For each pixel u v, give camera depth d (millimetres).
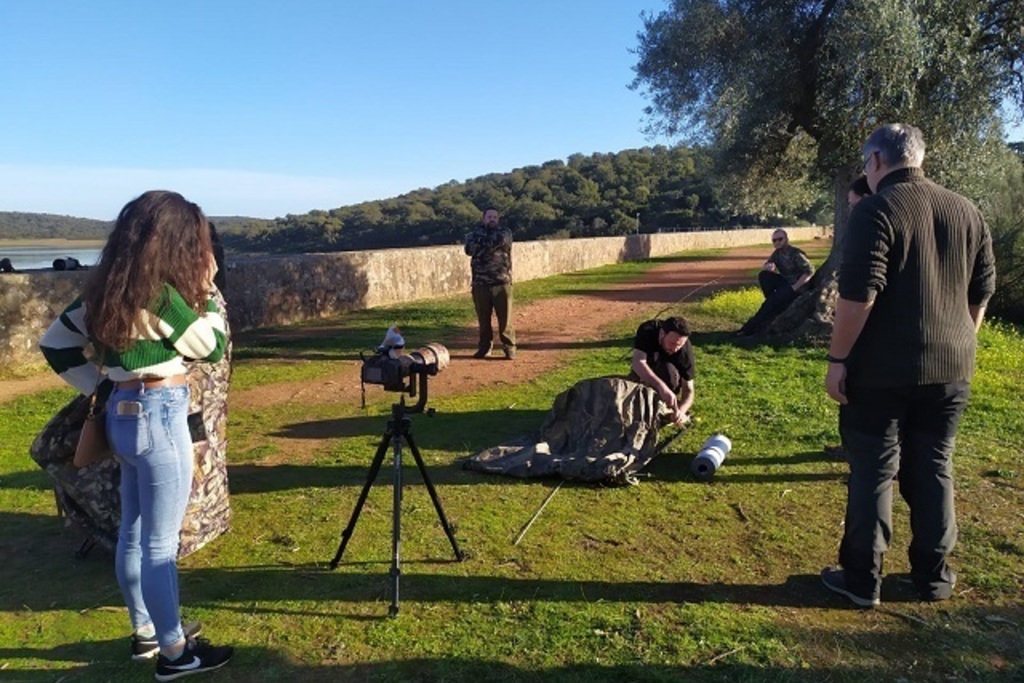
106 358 2762
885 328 3266
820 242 44188
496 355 9891
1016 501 4613
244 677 2953
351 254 14625
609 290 18031
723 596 3557
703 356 9391
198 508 4098
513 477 5195
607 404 5570
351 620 3355
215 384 4203
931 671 2941
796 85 10602
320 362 9750
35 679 2965
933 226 3234
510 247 9555
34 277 9180
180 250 2732
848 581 3490
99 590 3711
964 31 9352
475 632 3240
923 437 3436
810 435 6027
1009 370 8281
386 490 4977
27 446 6148
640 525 4383
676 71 12047
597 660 3023
